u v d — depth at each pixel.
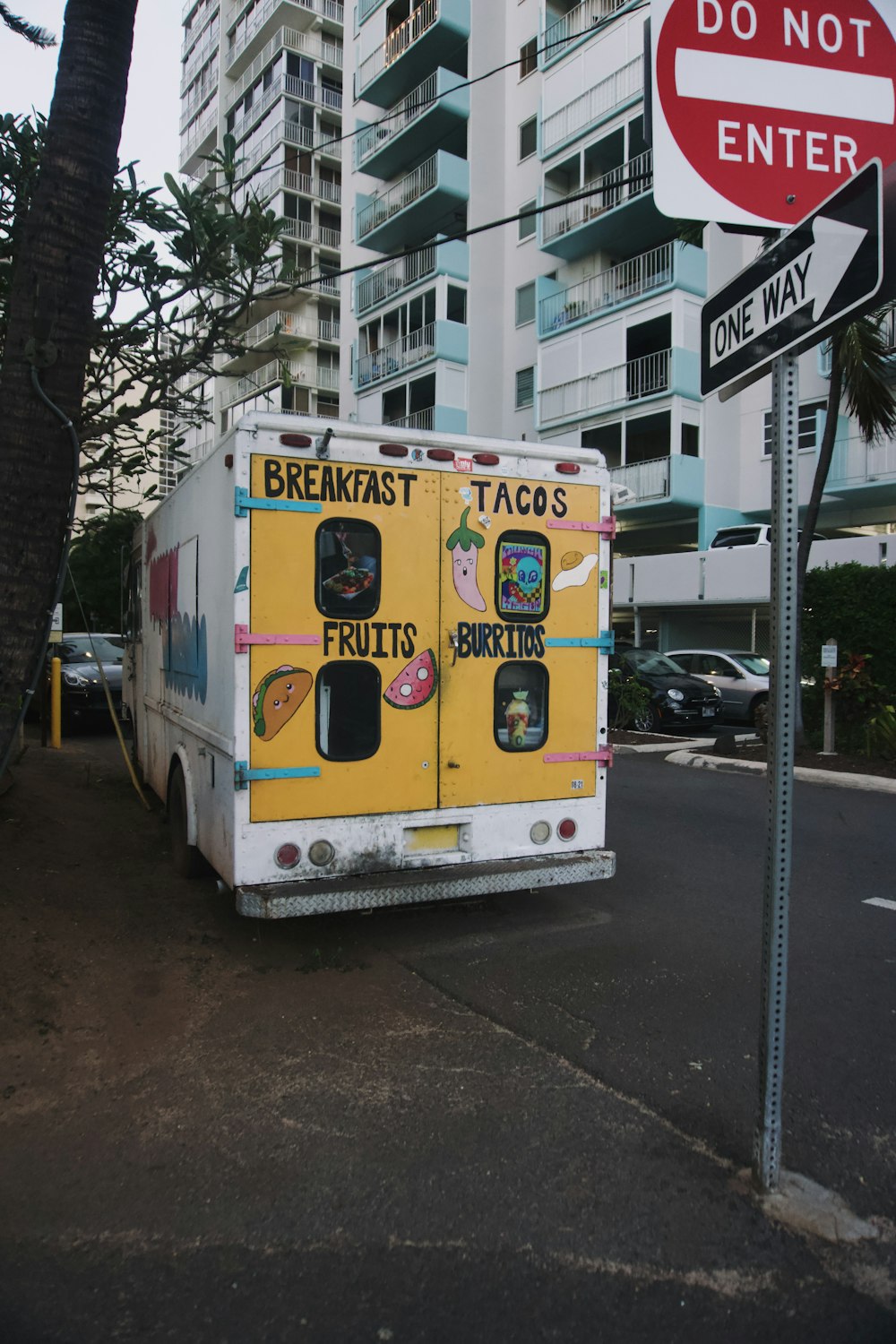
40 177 4.82
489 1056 3.87
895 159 3.19
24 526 4.79
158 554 7.60
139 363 6.52
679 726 15.83
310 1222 2.76
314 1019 4.23
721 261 23.38
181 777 6.34
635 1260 2.61
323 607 4.74
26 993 4.33
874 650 11.86
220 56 49.59
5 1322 2.34
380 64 31.03
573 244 25.48
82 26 4.79
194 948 5.12
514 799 5.26
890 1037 4.11
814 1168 3.07
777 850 2.82
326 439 4.70
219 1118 3.36
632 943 5.32
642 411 23.73
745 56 3.10
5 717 4.81
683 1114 3.40
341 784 4.80
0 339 6.14
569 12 25.08
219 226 5.89
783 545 2.77
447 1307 2.42
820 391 22.73
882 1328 2.36
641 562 24.31
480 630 5.13
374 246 32.06
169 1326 2.34
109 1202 2.85
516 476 5.20
